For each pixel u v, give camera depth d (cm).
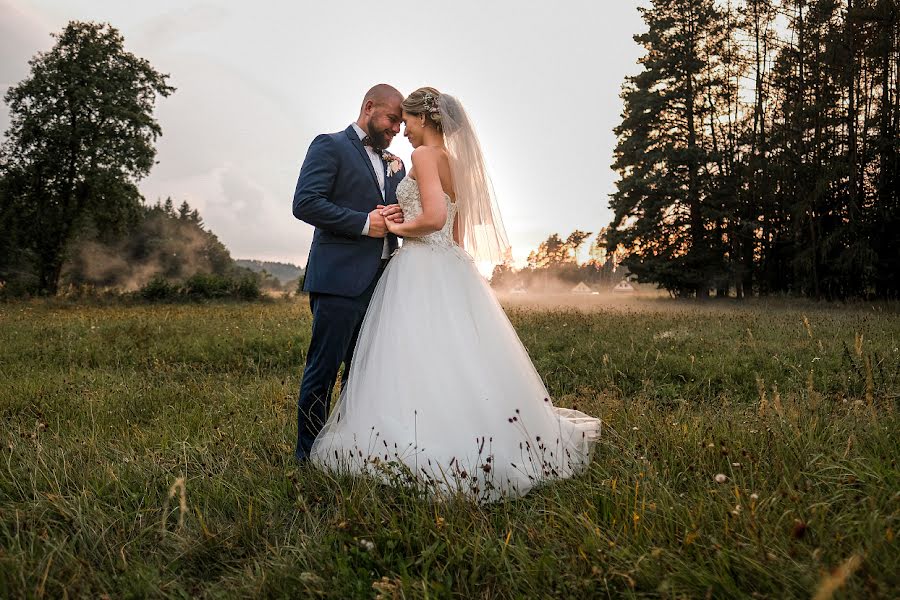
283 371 642
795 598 160
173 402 460
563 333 824
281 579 196
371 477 261
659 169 2800
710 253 2684
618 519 216
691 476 259
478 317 306
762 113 2531
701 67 2755
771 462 259
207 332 920
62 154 2814
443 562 206
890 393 341
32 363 644
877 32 1967
